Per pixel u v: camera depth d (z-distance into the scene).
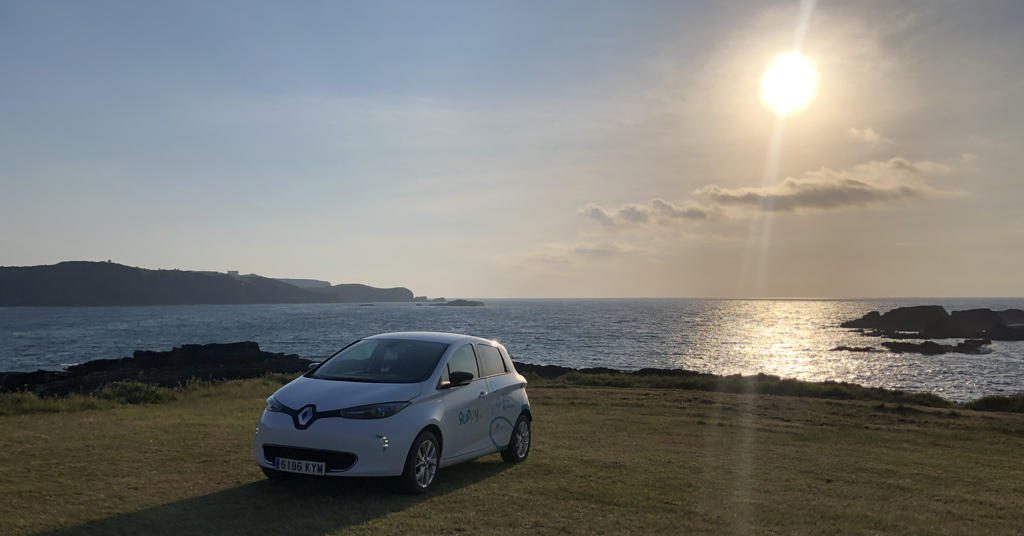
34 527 6.23
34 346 88.69
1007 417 18.88
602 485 8.73
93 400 17.45
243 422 13.77
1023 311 161.50
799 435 14.86
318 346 83.88
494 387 9.62
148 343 93.62
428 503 7.48
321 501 7.45
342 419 7.52
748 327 139.38
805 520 7.43
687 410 18.75
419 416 7.91
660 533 6.70
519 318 177.62
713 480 9.41
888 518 7.66
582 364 62.69
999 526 7.51
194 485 8.08
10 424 13.07
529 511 7.28
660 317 195.12
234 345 58.69
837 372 59.88
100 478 8.32
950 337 112.75
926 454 12.93
